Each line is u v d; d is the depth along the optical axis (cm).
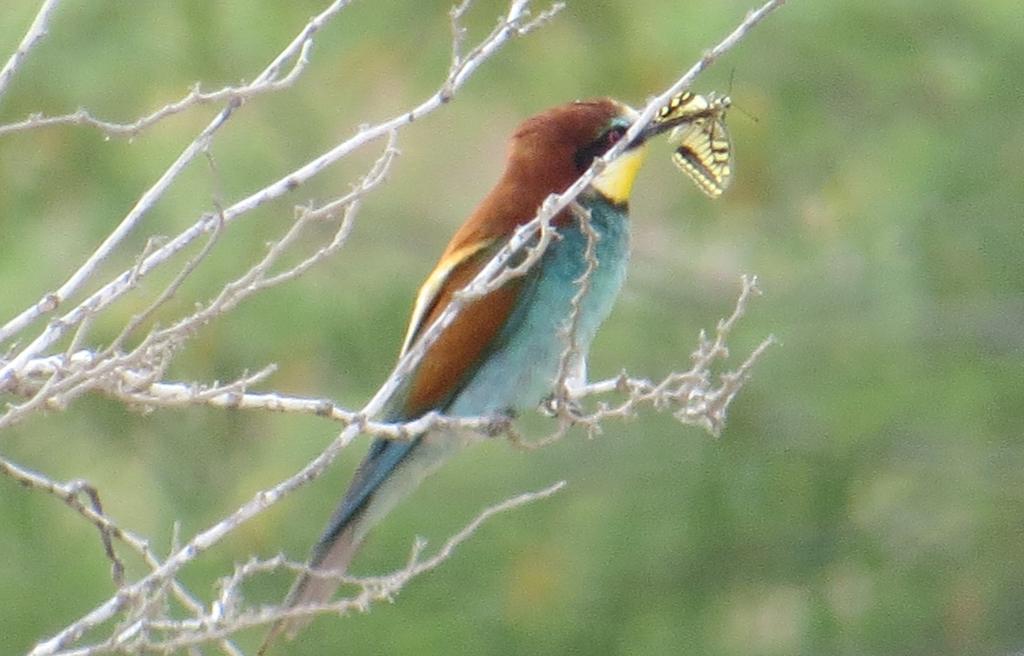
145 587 654
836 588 1352
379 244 1378
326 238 1342
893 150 1383
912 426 1376
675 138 897
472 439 898
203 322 684
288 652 1223
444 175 1427
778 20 1338
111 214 1274
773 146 1380
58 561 1259
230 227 1280
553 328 888
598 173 740
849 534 1355
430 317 905
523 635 1270
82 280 687
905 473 1387
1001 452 1380
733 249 1409
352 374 1317
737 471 1339
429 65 1370
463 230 916
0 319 1233
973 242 1362
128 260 1267
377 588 712
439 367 893
